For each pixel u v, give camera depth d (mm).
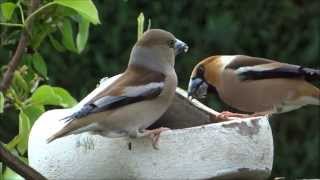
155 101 9016
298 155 19141
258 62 11859
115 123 8688
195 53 18688
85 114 8625
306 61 19188
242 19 19062
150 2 18844
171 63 9320
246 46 19047
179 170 8398
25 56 10523
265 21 19156
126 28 18672
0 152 8234
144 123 8953
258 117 8719
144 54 9258
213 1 18953
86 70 18422
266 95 11867
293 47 19234
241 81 11766
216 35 18828
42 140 8945
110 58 18562
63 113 9125
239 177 8578
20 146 9750
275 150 19219
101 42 18547
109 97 8766
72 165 8766
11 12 9953
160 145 8445
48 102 9961
